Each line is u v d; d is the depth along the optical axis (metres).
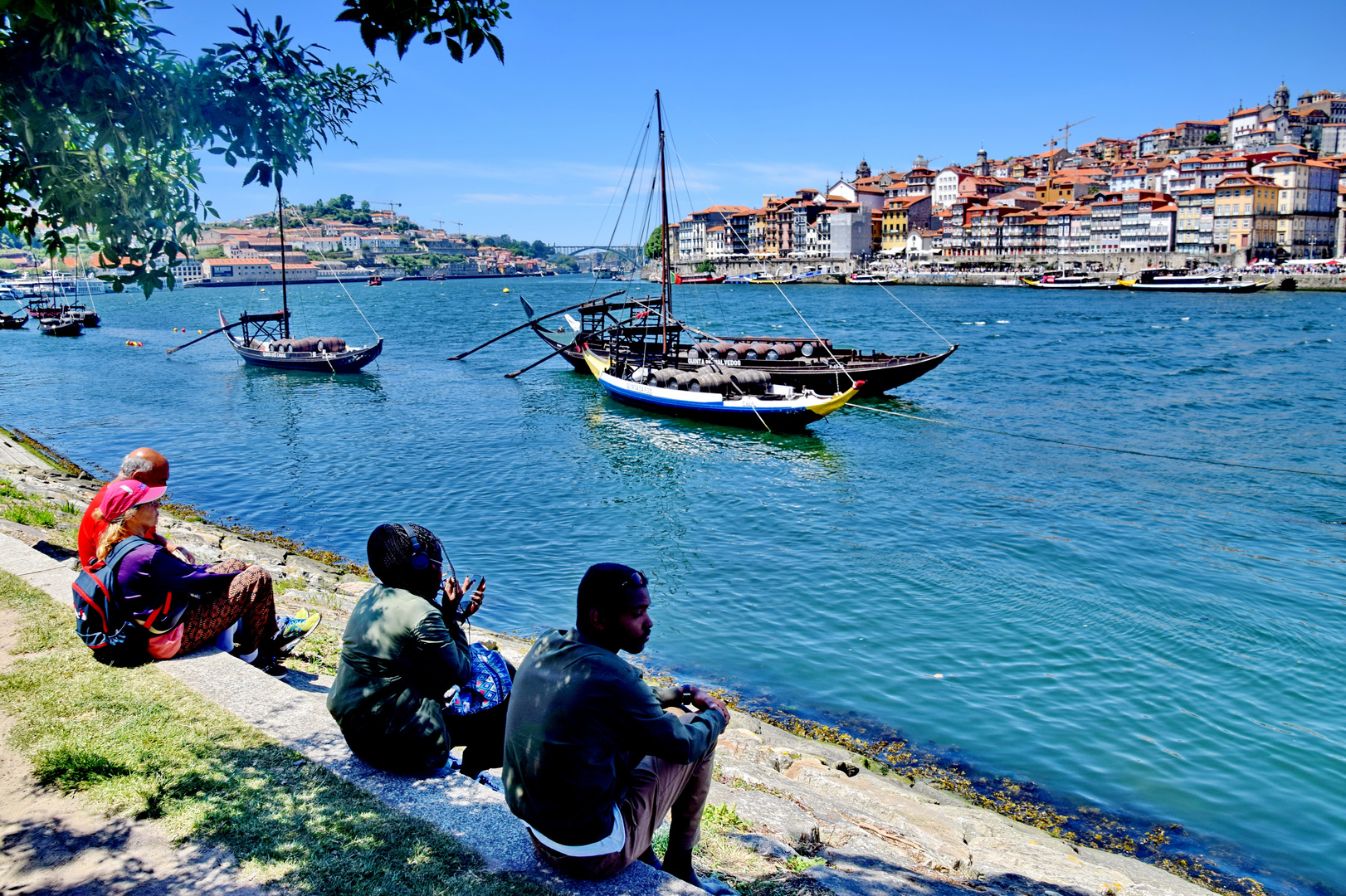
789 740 10.65
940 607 15.92
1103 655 13.80
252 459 29.73
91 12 4.73
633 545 19.94
